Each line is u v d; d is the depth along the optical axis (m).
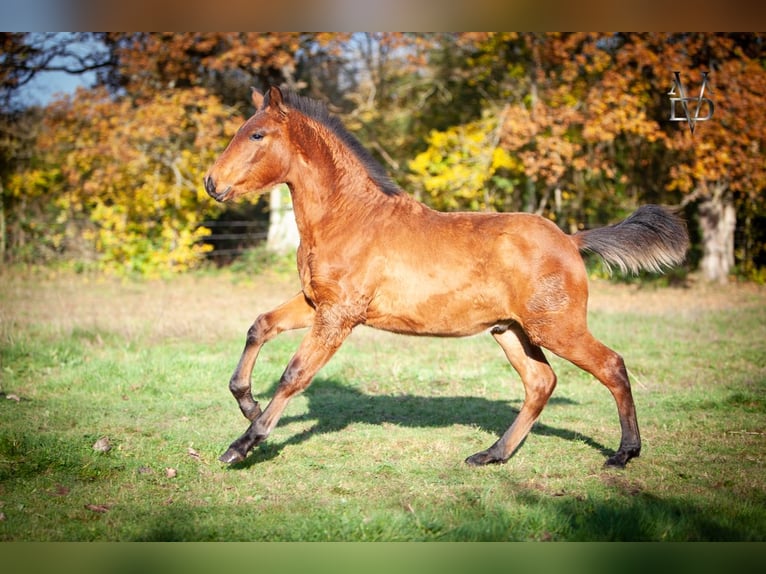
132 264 17.53
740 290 17.20
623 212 19.28
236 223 20.08
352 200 5.12
